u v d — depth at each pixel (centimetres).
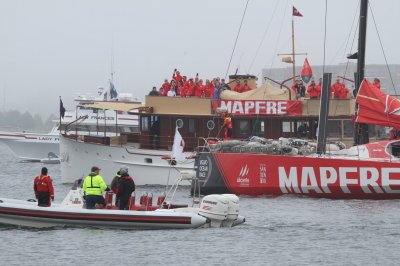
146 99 19250
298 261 10244
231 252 10675
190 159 18750
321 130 16312
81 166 19838
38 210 11919
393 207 14662
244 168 15925
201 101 19038
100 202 12138
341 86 18925
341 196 15650
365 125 16925
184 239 11400
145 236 11575
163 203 12594
